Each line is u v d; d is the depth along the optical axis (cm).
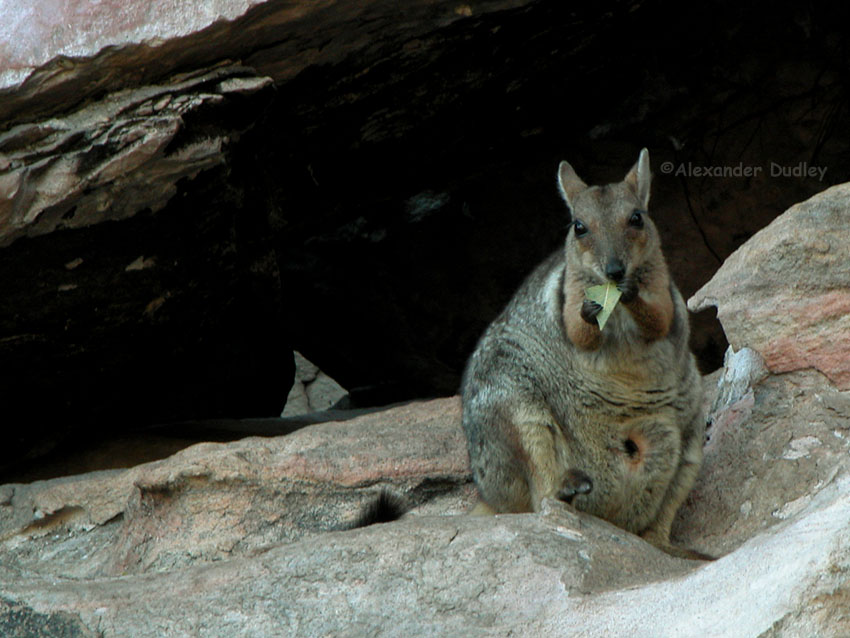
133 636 787
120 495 1136
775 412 953
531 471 929
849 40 1794
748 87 1838
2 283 1222
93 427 1466
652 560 811
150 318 1371
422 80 1452
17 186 1139
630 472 923
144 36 1163
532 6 1388
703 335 1894
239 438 1485
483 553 790
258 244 1451
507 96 1573
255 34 1233
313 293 2128
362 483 1030
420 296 2083
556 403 928
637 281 912
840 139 1855
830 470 891
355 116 1471
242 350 1566
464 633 727
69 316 1301
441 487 1052
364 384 2245
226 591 809
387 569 793
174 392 1520
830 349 941
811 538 674
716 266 1931
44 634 805
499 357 961
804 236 958
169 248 1305
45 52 1145
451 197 2027
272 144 1443
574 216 953
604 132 1866
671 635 665
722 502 936
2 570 1059
